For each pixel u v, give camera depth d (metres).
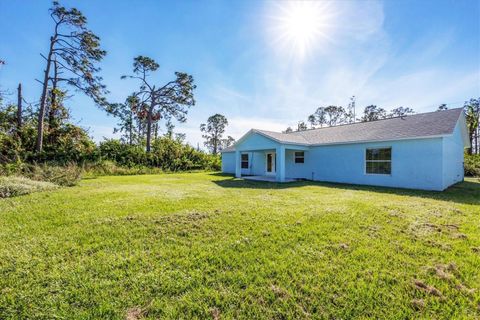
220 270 2.94
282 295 2.46
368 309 2.25
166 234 4.13
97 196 7.61
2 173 10.73
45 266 2.98
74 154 18.67
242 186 10.75
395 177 10.95
